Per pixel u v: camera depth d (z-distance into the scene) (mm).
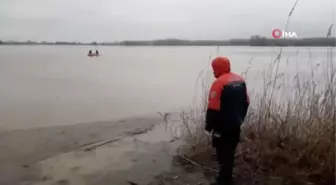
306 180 4852
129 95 15109
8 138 7656
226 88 4359
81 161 6121
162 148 6855
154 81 21531
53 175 5453
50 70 31141
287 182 4875
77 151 6730
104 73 27938
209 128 4570
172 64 42750
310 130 5434
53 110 11273
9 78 22812
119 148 6906
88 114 10633
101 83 20203
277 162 5316
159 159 6164
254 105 6770
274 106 6309
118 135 8000
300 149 5309
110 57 71875
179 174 5426
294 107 6160
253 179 5012
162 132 8281
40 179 5289
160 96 14734
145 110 11352
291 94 6645
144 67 36688
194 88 17594
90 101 13320
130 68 34938
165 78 23703
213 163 5777
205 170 5547
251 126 6227
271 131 5832
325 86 6129
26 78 22969
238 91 4379
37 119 9766
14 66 36844
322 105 5863
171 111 11148
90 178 5328
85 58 64438
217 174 5367
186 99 13852
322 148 5090
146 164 5922
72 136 7895
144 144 7176
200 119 7082
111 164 5945
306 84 6574
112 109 11508
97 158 6277
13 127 8734
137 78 23641
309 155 5148
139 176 5391
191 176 5328
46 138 7691
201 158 5957
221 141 4590
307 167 5082
